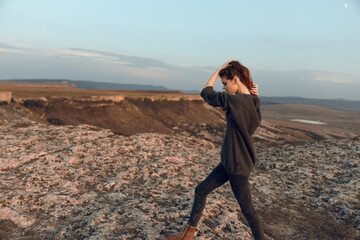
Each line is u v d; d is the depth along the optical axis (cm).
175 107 13062
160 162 561
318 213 388
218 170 205
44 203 335
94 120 8181
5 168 446
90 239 253
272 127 14738
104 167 510
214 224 317
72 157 523
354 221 351
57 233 270
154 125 9506
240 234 292
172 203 371
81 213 320
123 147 633
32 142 600
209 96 187
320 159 654
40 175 425
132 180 459
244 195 186
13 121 794
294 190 479
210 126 11156
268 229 329
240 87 188
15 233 268
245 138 179
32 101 7200
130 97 11631
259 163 662
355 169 560
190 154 666
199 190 211
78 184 415
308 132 15938
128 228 282
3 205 320
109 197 372
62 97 8425
